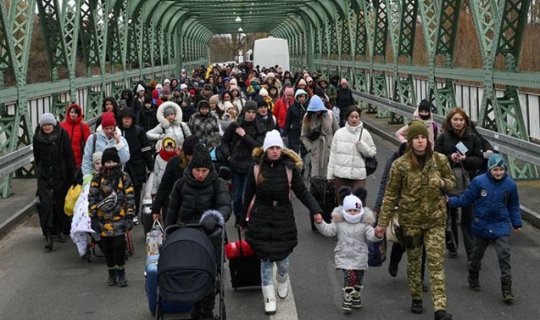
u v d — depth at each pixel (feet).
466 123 28.99
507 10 44.21
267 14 192.34
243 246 26.25
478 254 25.50
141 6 106.42
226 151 35.81
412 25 76.07
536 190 41.11
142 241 35.04
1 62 45.85
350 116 32.50
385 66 84.23
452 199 25.63
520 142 37.93
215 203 23.32
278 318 23.73
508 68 45.32
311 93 64.85
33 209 42.11
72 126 37.99
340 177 32.50
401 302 25.07
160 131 37.22
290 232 24.02
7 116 46.93
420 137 22.58
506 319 23.00
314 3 146.30
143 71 111.65
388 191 23.08
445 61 61.16
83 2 72.28
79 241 30.42
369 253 25.93
